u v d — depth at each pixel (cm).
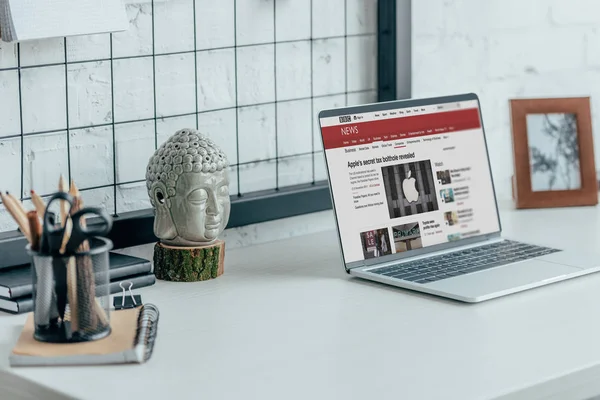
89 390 112
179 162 153
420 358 122
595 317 137
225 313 140
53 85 158
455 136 174
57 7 150
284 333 131
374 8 201
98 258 124
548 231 186
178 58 173
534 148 207
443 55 206
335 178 159
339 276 160
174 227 156
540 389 115
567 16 222
